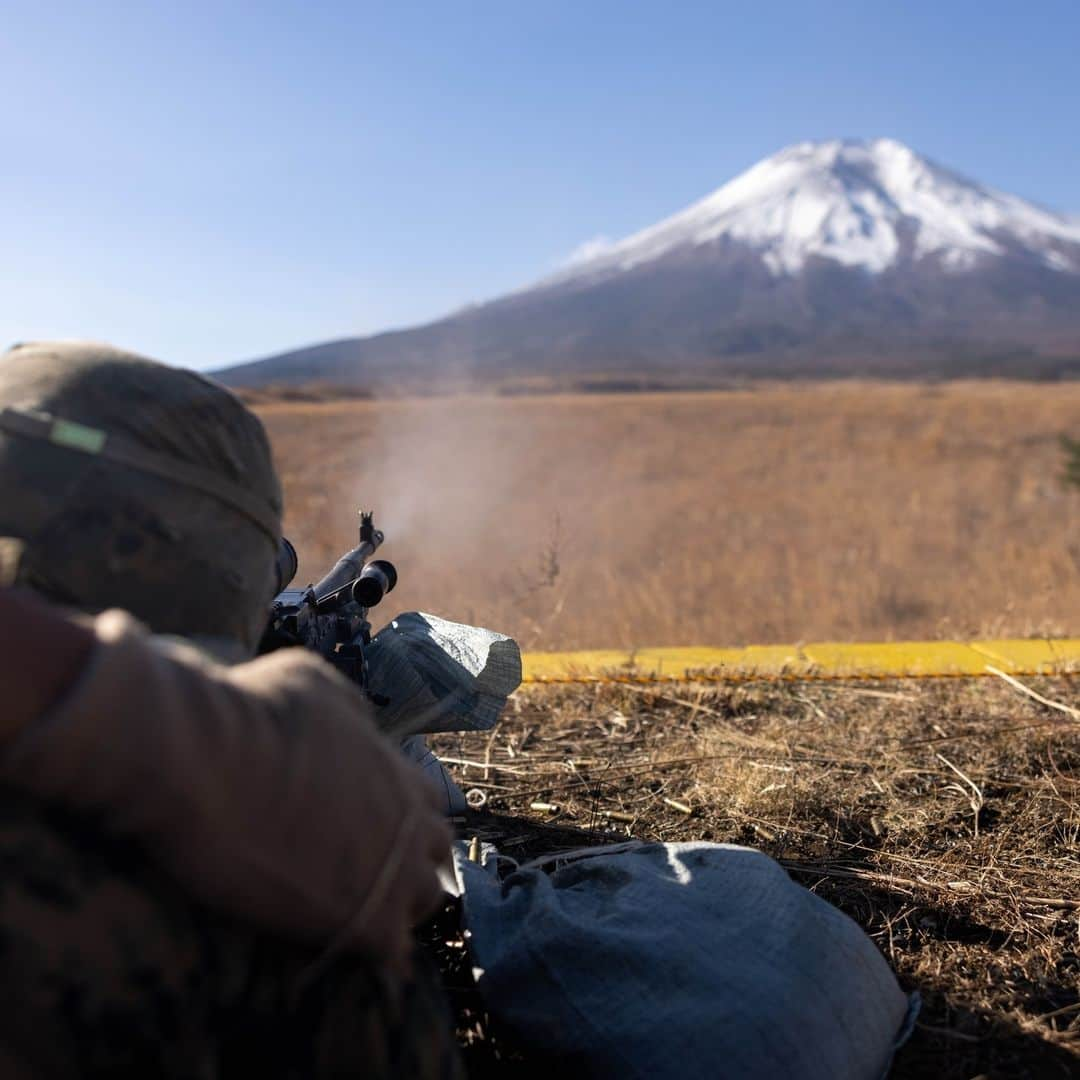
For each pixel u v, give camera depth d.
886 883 2.74
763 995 1.78
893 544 15.27
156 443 1.33
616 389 142.88
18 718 0.99
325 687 1.21
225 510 1.38
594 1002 1.82
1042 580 10.00
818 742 3.64
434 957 2.27
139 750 1.02
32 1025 0.99
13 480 1.26
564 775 3.46
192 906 1.11
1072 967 2.42
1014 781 3.31
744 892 1.97
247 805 1.09
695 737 3.76
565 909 2.03
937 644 4.93
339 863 1.16
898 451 34.94
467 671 2.51
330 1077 1.17
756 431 45.34
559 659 4.70
